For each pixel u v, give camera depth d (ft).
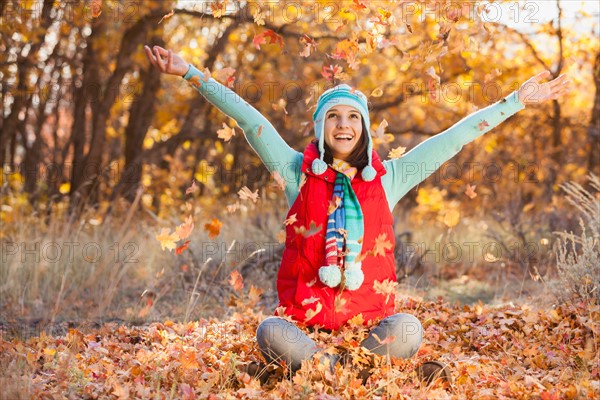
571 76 39.93
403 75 37.55
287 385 12.25
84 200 39.68
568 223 28.37
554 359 14.37
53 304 21.62
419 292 23.54
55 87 49.26
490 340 15.87
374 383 12.56
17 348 14.08
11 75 41.98
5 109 50.31
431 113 42.50
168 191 43.21
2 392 11.52
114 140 59.67
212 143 55.93
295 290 13.26
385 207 13.69
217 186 46.75
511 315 17.47
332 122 13.78
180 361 13.43
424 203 36.01
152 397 12.04
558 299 18.02
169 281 24.03
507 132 44.57
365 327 13.24
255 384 12.67
